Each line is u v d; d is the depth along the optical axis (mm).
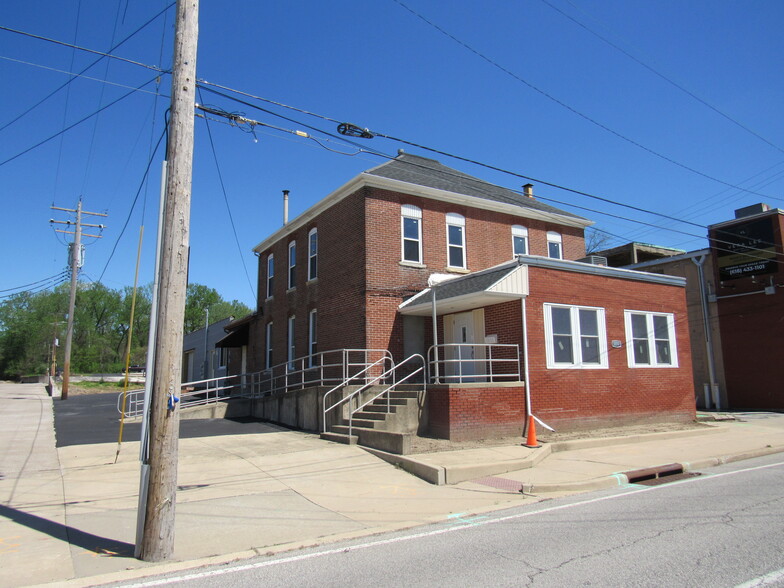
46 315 63531
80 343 68562
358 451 12430
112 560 6270
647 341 17906
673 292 19062
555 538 6727
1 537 7109
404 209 18578
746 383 24828
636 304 17797
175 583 5543
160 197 7324
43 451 12984
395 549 6516
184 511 8266
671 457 12312
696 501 8547
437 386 13750
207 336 38375
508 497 9133
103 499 8961
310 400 16031
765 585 4957
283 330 23016
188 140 7027
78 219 32375
